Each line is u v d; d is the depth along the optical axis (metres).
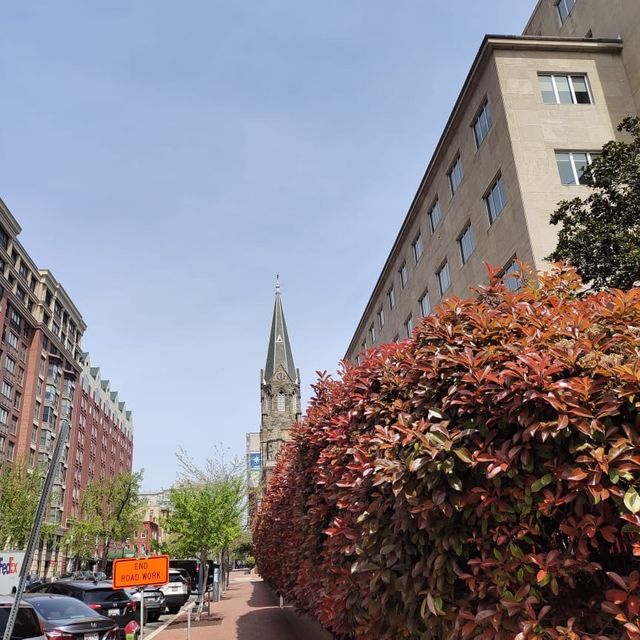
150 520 93.06
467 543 3.94
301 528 8.96
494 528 3.75
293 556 10.87
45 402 68.75
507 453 3.52
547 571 3.19
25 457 54.78
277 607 22.92
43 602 11.17
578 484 3.16
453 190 24.05
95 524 56.69
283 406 98.31
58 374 73.44
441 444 3.74
